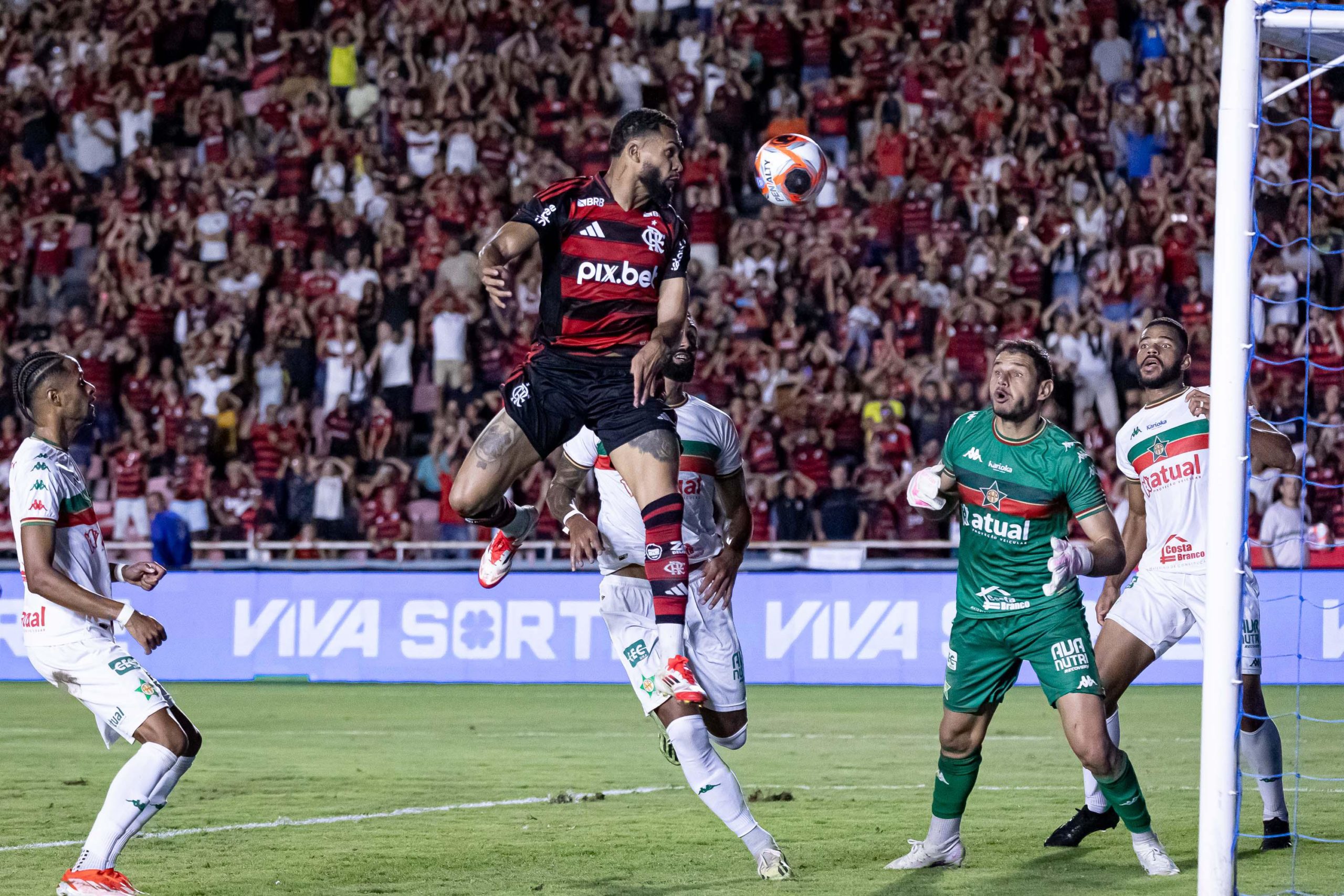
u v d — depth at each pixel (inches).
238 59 2154.3
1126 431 619.2
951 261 1818.4
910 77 1958.7
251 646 1427.2
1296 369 1627.7
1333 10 460.4
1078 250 1803.6
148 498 1636.3
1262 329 1653.5
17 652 1438.2
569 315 499.2
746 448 1612.9
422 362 1791.3
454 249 1827.0
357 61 2087.8
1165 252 1785.2
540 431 504.4
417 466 1742.1
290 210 1929.1
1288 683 1263.5
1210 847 443.5
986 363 1681.8
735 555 554.3
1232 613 446.3
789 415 1636.3
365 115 2065.7
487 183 1943.9
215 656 1427.2
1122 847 571.5
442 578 1416.1
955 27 2028.8
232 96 2098.9
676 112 2021.4
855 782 783.7
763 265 1831.9
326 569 1462.8
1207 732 446.6
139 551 1657.2
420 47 2092.8
